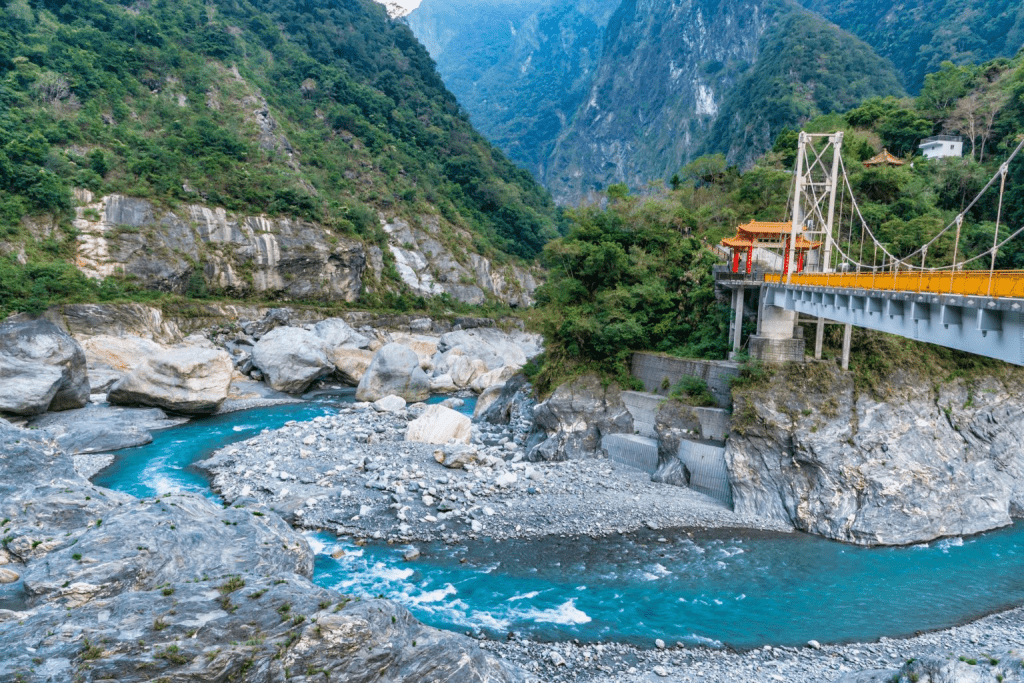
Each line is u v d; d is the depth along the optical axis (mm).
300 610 15094
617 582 23547
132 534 19219
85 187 70500
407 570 23859
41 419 41906
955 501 29391
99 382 51094
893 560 26016
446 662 15352
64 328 55750
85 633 13695
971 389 33812
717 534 28031
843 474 29125
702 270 40875
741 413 31688
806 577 24375
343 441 39125
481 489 31141
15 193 65312
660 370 38312
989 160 57906
